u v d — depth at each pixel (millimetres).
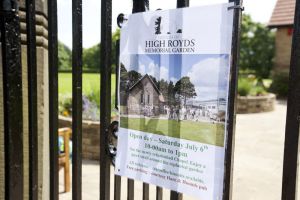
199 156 1270
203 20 1219
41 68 1865
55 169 1606
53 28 1516
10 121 1520
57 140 1599
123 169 1480
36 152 1595
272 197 3844
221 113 1203
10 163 1542
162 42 1328
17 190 1575
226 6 1162
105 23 1397
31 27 1509
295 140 1071
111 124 1487
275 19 17312
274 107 12375
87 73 9062
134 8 1441
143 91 1396
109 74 1438
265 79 22266
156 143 1378
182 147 1311
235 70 1167
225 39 1174
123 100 1458
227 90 1182
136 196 3564
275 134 7703
